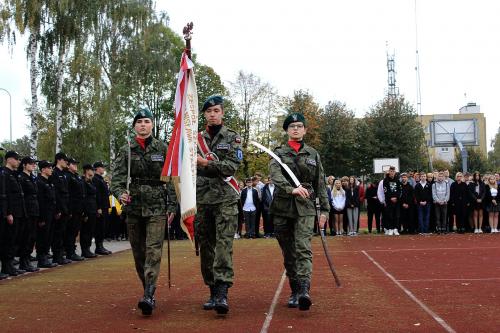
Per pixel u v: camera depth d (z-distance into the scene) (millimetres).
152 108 55031
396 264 11906
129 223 7250
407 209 20906
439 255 13531
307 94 50906
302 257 6887
